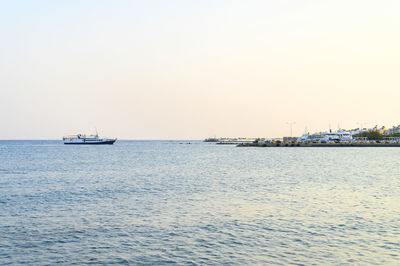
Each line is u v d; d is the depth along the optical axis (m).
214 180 57.06
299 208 33.38
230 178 59.84
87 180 57.81
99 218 29.86
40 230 26.12
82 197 40.66
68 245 22.67
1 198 40.00
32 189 47.31
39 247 22.30
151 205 35.50
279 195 41.22
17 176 64.12
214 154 153.88
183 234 24.81
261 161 104.94
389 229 25.62
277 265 19.12
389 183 51.53
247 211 32.22
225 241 23.19
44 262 19.88
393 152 157.88
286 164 91.88
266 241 23.11
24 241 23.48
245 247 21.98
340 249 21.48
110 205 35.59
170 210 32.91
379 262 19.39
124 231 25.72
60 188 48.28
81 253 21.22
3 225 27.61
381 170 72.56
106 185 51.41
